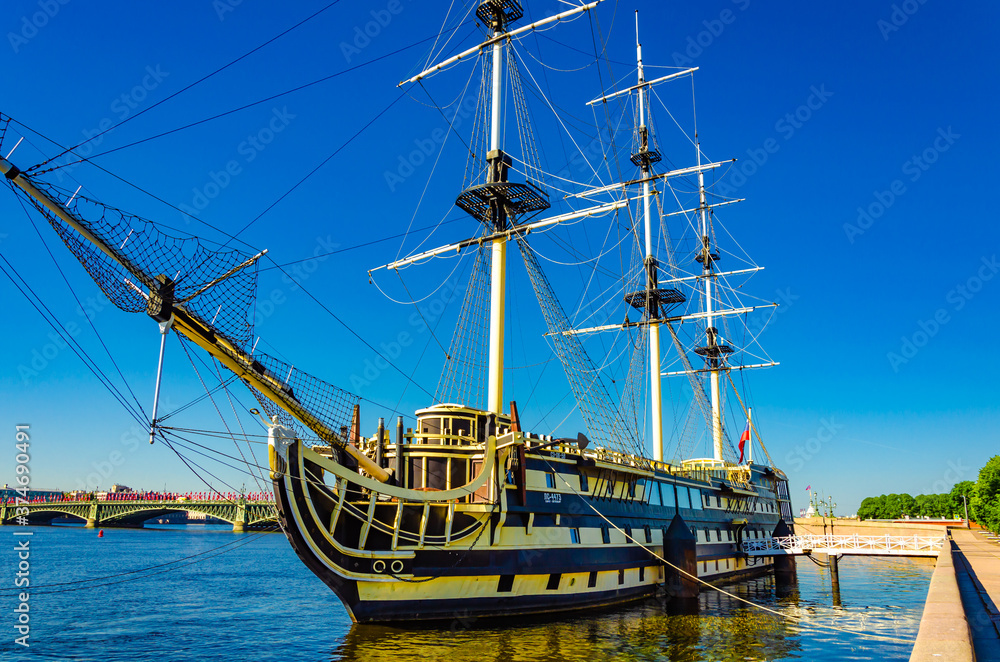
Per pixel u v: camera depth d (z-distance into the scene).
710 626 34.38
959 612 18.50
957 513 159.38
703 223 86.00
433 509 30.80
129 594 53.12
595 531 37.16
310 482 27.34
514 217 43.75
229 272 24.02
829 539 53.56
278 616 41.03
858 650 29.23
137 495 178.00
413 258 46.78
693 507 50.34
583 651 27.67
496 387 38.62
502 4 44.50
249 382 25.91
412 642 27.70
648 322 64.69
